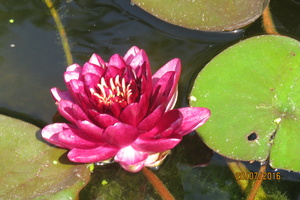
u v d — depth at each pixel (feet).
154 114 5.49
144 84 5.81
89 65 6.09
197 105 6.79
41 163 6.12
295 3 8.93
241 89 6.89
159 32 8.68
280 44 7.29
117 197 6.38
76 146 5.71
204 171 6.68
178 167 6.75
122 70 6.25
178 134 5.72
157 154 6.35
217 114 6.65
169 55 8.20
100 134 5.56
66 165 6.16
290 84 6.88
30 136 6.38
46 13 9.07
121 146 5.72
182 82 7.66
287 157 6.16
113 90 6.04
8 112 7.20
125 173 6.67
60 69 7.99
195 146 6.96
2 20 8.89
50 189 5.85
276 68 7.05
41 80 7.80
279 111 6.64
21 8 9.17
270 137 6.35
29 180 5.92
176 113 5.66
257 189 6.33
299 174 6.43
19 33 8.65
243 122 6.53
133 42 8.50
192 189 6.48
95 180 6.58
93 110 5.53
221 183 6.52
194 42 8.45
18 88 7.64
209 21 7.88
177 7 8.04
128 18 8.98
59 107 5.88
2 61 8.11
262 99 6.77
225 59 7.22
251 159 6.25
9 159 6.11
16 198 5.72
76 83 6.01
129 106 5.44
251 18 7.75
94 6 9.24
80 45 8.47
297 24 8.53
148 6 8.16
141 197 6.38
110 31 8.75
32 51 8.31
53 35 8.64
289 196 6.23
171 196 6.35
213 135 6.46
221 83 6.98
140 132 5.85
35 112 7.22
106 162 6.79
